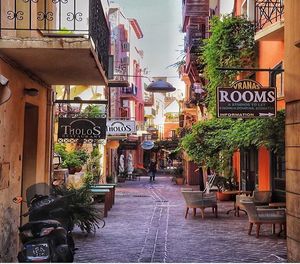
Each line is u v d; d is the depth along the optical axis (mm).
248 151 20031
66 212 7867
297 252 7617
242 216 16609
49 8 11391
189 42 29562
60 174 16375
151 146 49719
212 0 27797
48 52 7895
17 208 9125
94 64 8898
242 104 10820
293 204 7844
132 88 46406
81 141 20688
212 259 9688
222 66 17875
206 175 27156
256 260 9586
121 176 43719
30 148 10797
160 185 37969
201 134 20469
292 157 7938
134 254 10141
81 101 12750
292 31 8055
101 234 12672
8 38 7621
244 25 17656
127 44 42969
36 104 10602
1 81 6051
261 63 17141
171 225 14500
